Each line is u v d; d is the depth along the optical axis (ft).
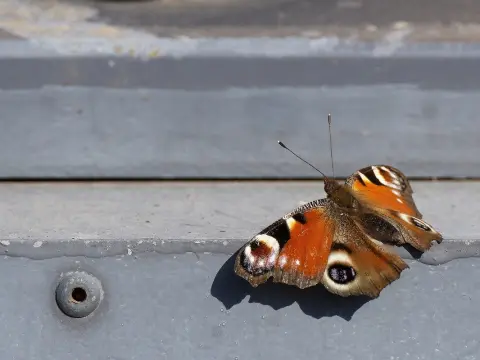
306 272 1.12
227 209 1.25
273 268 1.12
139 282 1.16
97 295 1.16
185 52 1.28
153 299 1.16
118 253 1.16
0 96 1.29
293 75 1.29
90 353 1.17
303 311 1.16
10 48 1.28
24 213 1.24
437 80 1.30
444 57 1.29
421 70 1.29
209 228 1.19
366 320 1.16
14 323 1.16
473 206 1.26
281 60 1.29
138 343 1.17
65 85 1.29
